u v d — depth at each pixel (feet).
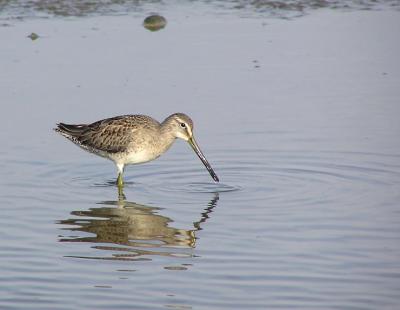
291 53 73.20
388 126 59.98
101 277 40.68
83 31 77.00
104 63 70.49
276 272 40.93
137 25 78.89
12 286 39.70
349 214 47.67
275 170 54.44
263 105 63.46
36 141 58.08
